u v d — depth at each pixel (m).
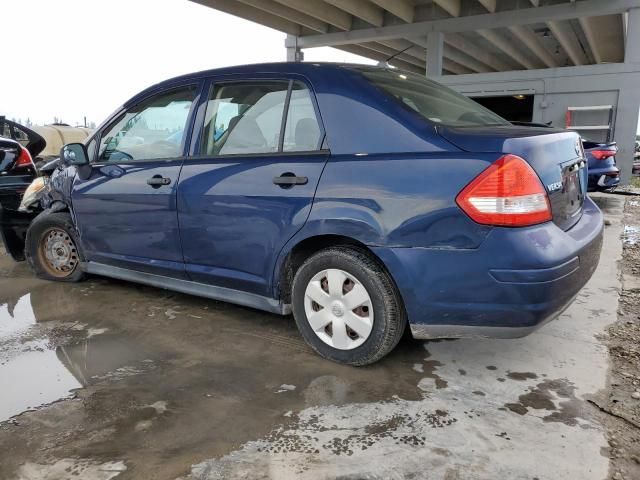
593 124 10.20
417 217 2.38
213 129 3.23
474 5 14.22
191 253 3.29
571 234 2.51
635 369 2.71
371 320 2.65
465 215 2.28
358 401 2.46
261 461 2.03
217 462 2.03
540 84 10.62
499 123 3.09
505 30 17.47
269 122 2.98
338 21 15.14
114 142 3.80
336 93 2.75
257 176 2.91
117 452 2.10
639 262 4.84
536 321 2.30
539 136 2.45
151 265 3.57
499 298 2.29
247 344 3.12
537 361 2.82
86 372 2.79
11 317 3.61
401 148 2.50
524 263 2.21
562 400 2.43
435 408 2.38
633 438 2.13
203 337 3.23
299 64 2.99
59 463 2.03
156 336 3.26
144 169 3.49
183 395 2.54
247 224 2.96
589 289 4.02
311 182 2.70
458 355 2.92
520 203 2.23
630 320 3.37
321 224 2.65
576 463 1.99
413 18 15.09
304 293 2.88
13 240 4.84
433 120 2.61
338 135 2.69
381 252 2.49
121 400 2.50
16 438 2.20
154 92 3.59
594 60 24.28
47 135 12.96
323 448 2.11
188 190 3.20
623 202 9.36
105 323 3.48
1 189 5.06
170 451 2.10
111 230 3.75
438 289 2.39
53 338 3.24
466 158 2.31
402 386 2.59
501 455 2.04
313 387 2.59
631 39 11.26
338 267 2.71
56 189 4.14
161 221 3.39
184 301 3.89
